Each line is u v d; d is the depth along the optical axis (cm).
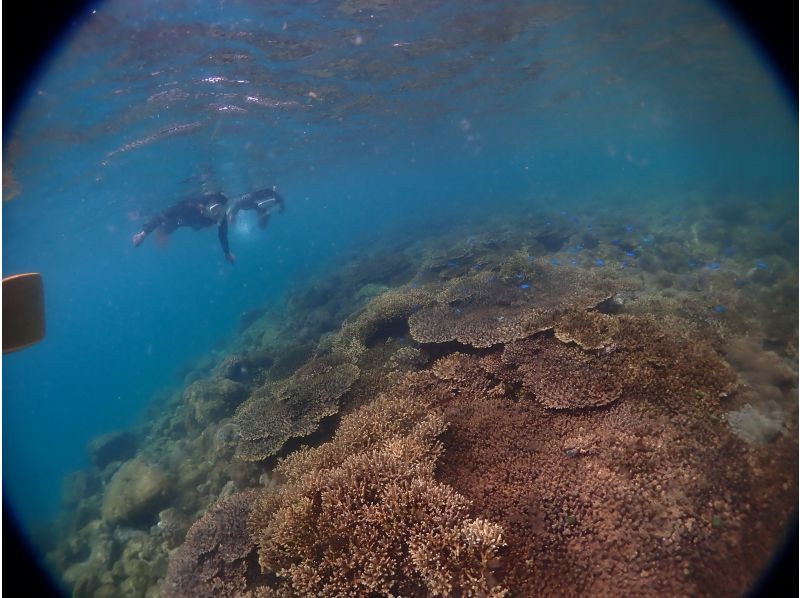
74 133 1363
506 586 387
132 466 1109
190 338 3766
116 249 4916
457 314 892
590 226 2008
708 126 7794
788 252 1441
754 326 814
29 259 3362
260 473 844
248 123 1880
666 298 945
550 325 701
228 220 1684
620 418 521
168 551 867
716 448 455
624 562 386
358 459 505
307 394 834
